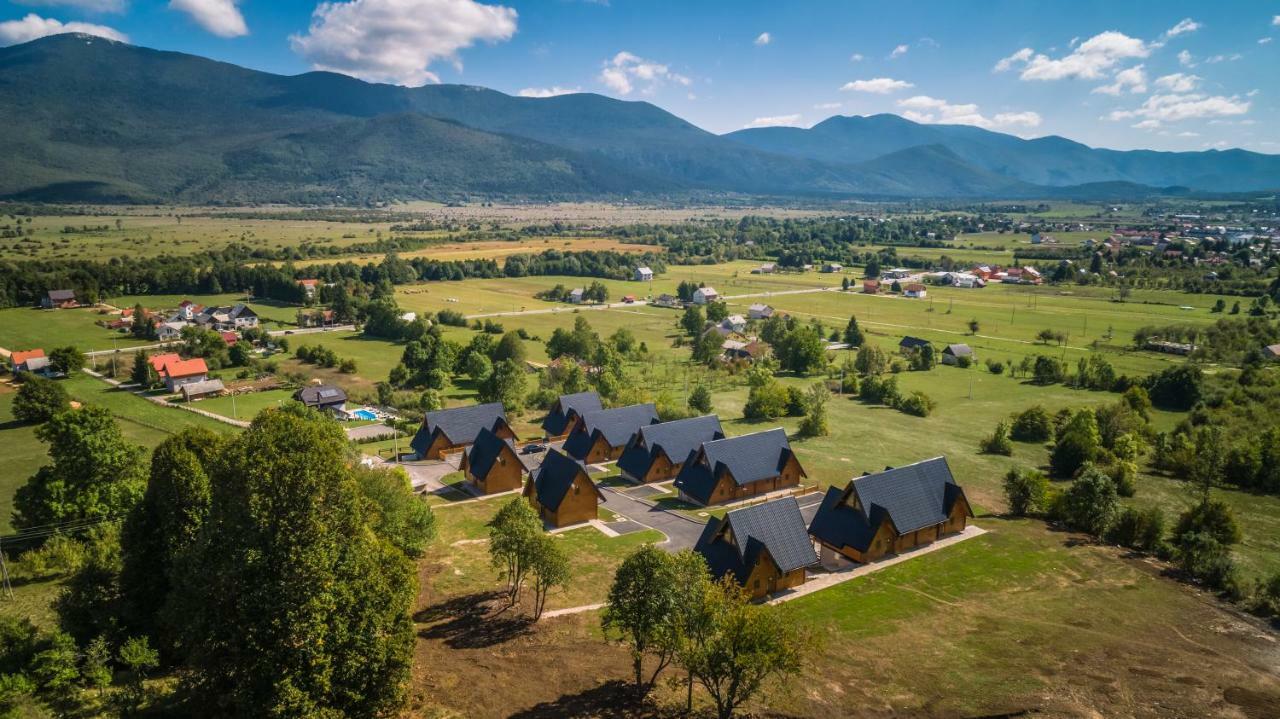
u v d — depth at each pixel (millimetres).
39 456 105438
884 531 73750
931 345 183125
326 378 166125
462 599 61188
